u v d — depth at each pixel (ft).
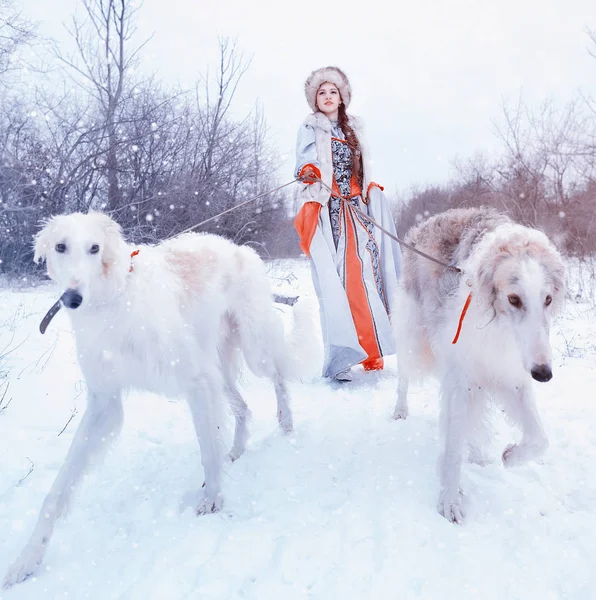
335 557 7.33
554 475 9.34
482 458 10.13
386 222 16.56
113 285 8.29
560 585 6.56
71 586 7.08
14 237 30.19
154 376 8.79
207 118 42.60
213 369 9.64
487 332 8.38
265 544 7.70
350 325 15.58
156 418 12.81
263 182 44.83
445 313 9.18
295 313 12.80
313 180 15.29
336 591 6.63
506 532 7.77
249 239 43.88
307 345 12.58
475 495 8.84
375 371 16.79
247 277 11.47
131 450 11.14
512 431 11.39
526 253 7.83
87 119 35.19
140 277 8.77
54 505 7.77
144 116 34.19
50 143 33.06
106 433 8.66
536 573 6.77
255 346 11.58
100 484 9.77
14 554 7.77
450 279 9.30
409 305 10.92
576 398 12.90
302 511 8.57
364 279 16.03
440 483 8.55
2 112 30.30
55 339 17.66
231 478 9.97
